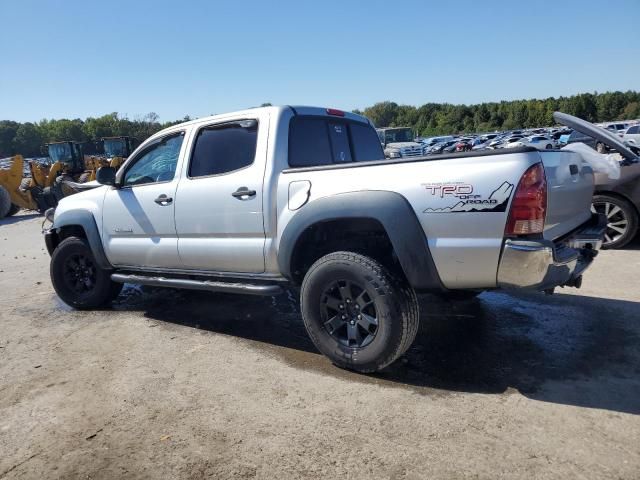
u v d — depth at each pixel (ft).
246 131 13.53
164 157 15.48
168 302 18.60
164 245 15.15
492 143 123.24
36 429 10.14
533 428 9.29
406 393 10.81
